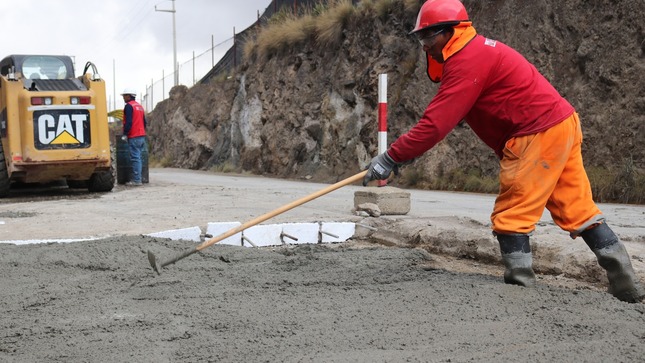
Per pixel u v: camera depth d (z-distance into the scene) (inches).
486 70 154.3
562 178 158.4
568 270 198.4
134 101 595.8
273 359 113.7
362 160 719.1
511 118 155.9
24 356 121.0
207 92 1177.4
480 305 143.3
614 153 495.5
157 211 362.0
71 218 331.0
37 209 382.0
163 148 1316.4
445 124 155.9
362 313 140.3
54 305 158.1
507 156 158.7
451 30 157.9
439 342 120.1
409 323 132.0
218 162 1053.2
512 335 123.3
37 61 512.1
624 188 461.7
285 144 856.9
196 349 120.6
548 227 257.9
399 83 700.0
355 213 326.3
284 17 975.0
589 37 534.9
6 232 282.0
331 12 824.9
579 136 157.8
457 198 473.7
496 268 214.5
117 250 216.2
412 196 495.2
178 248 224.5
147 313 147.5
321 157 783.7
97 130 476.7
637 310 139.3
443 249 241.9
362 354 113.8
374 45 743.7
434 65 170.9
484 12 629.9
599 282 188.4
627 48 508.7
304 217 318.3
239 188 553.9
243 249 228.2
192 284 176.9
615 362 108.7
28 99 457.4
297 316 139.8
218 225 263.4
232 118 1027.9
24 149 460.4
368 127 714.8
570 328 126.9
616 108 504.1
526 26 584.4
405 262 205.8
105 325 138.0
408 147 158.2
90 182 514.6
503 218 159.2
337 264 201.6
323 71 824.3
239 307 149.9
